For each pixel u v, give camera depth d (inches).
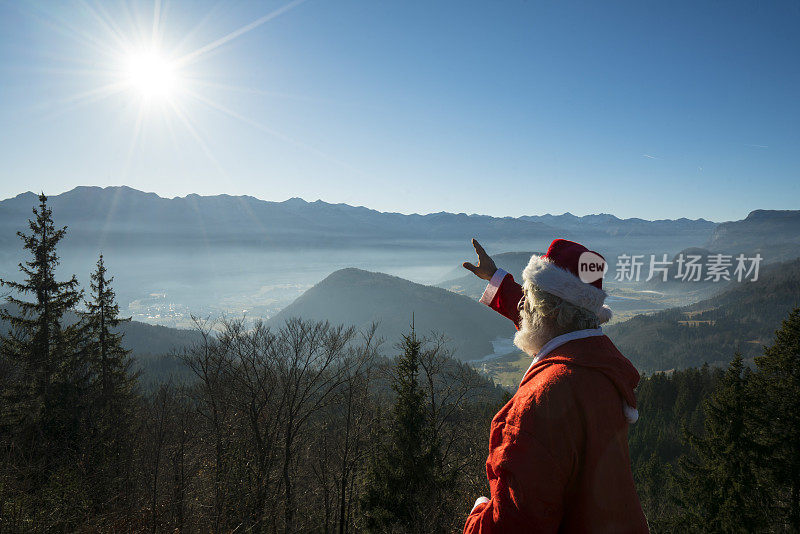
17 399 747.4
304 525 666.8
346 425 658.8
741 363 600.7
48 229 852.0
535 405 39.9
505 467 37.9
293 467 677.3
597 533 36.8
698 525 565.3
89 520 466.9
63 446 676.1
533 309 49.1
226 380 651.5
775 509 542.3
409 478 608.1
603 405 39.2
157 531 534.6
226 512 560.4
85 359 883.4
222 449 634.2
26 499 406.0
